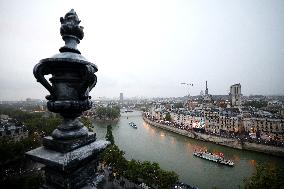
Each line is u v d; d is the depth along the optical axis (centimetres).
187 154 8438
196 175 6234
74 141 494
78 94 526
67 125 519
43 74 504
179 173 6356
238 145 9381
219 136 10281
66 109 500
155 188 5103
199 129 12388
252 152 8819
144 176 4897
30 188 3797
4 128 9150
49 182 491
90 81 497
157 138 11662
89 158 510
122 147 9425
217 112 14012
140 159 7681
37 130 11150
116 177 5691
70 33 532
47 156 459
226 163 7125
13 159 6888
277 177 3791
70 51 528
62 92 516
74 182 474
